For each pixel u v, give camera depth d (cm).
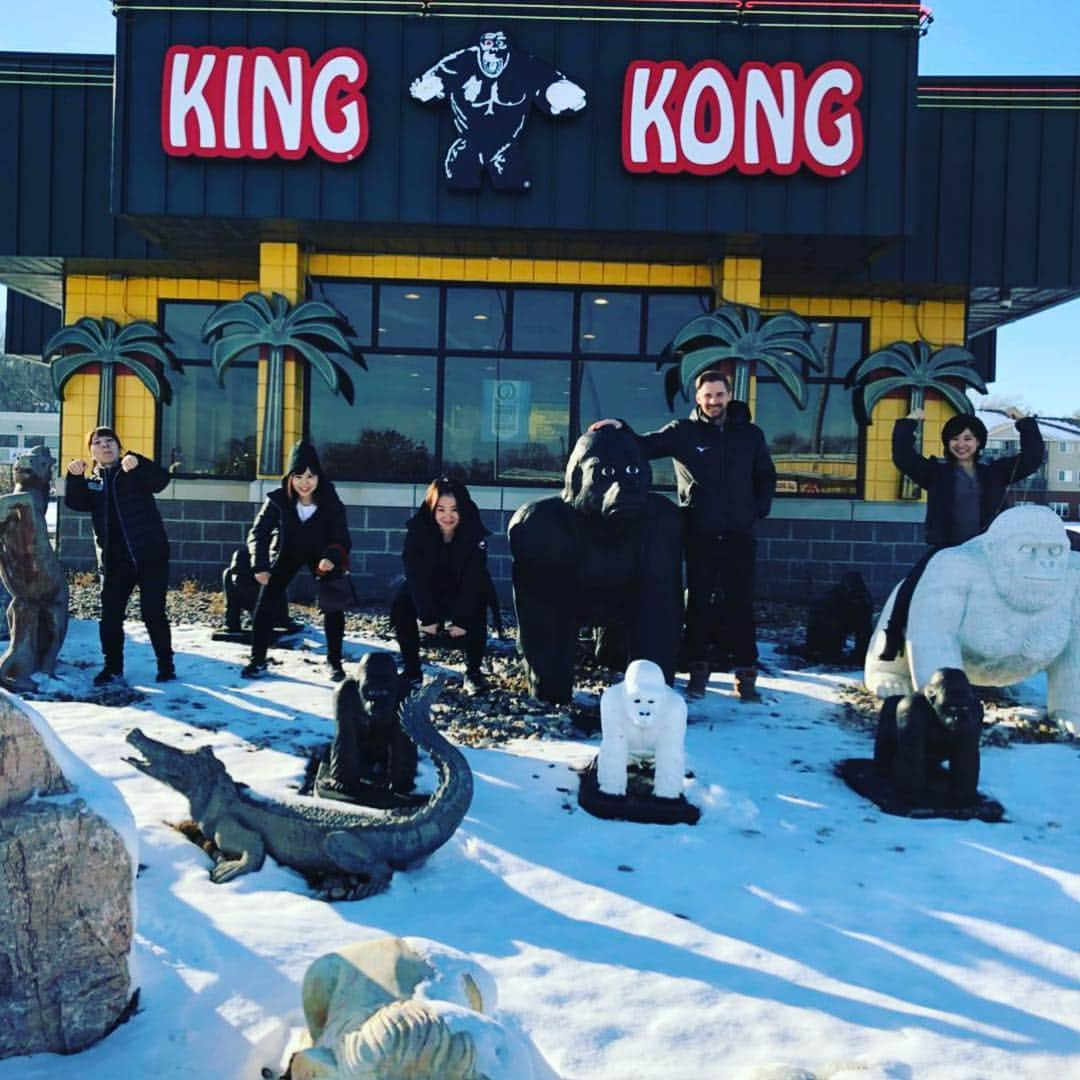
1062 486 6175
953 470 835
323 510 878
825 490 1491
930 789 613
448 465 1412
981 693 875
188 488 1405
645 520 778
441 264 1394
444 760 521
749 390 1359
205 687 841
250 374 1496
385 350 1406
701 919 457
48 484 897
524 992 386
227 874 473
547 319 1416
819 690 896
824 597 1028
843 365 1513
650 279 1402
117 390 1482
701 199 1235
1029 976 415
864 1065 345
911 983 406
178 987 372
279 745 688
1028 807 609
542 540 766
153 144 1225
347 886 472
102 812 341
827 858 530
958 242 1413
